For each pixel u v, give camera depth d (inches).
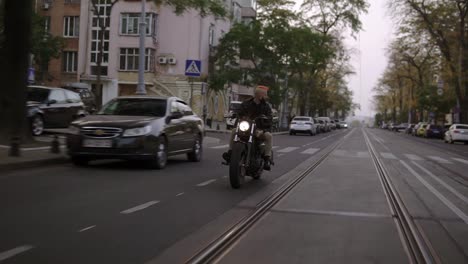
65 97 717.9
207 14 762.8
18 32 496.4
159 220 258.5
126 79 1727.4
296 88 1871.3
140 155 438.6
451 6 1632.6
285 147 922.7
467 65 1684.3
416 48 1942.7
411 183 442.9
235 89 2304.4
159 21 1734.7
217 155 658.2
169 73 1724.9
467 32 1684.3
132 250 203.0
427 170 567.8
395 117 4404.5
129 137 432.5
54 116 687.1
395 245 225.3
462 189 413.4
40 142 548.4
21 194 312.0
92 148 432.5
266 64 1695.4
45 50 1462.8
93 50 1770.4
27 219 248.1
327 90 2906.0
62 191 328.2
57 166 450.3
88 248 203.3
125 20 1720.0
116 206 288.2
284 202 327.0
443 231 254.7
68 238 216.8
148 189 352.5
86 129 435.5
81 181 372.8
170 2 741.9
